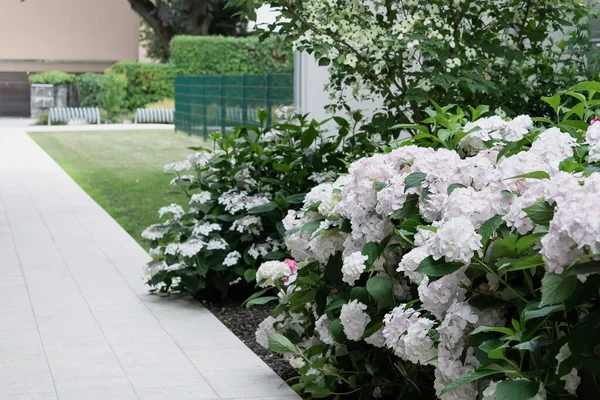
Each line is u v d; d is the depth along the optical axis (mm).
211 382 4652
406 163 4035
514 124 4156
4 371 4805
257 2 6910
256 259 6676
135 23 43125
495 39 7055
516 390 2766
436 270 3129
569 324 2896
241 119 21281
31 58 41812
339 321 4117
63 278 7297
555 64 7922
